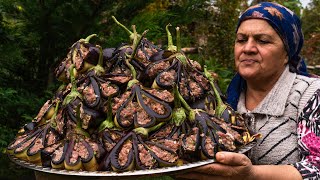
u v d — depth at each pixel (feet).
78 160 3.45
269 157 4.58
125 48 4.27
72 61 4.23
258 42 4.57
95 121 3.73
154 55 4.17
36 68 9.35
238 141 3.87
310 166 4.10
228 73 12.11
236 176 3.68
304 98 4.46
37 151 3.69
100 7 8.73
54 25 8.50
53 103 4.20
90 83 3.92
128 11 9.29
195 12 10.46
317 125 4.27
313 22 18.54
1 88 8.43
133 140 3.50
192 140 3.58
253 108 4.88
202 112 3.84
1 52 8.45
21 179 9.06
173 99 3.82
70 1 8.34
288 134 4.53
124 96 3.82
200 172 3.61
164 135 3.67
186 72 4.06
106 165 3.40
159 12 9.61
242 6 14.99
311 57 16.65
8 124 8.81
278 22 4.50
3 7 8.58
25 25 8.64
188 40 12.50
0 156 8.79
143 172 3.30
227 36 14.44
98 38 8.95
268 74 4.62
